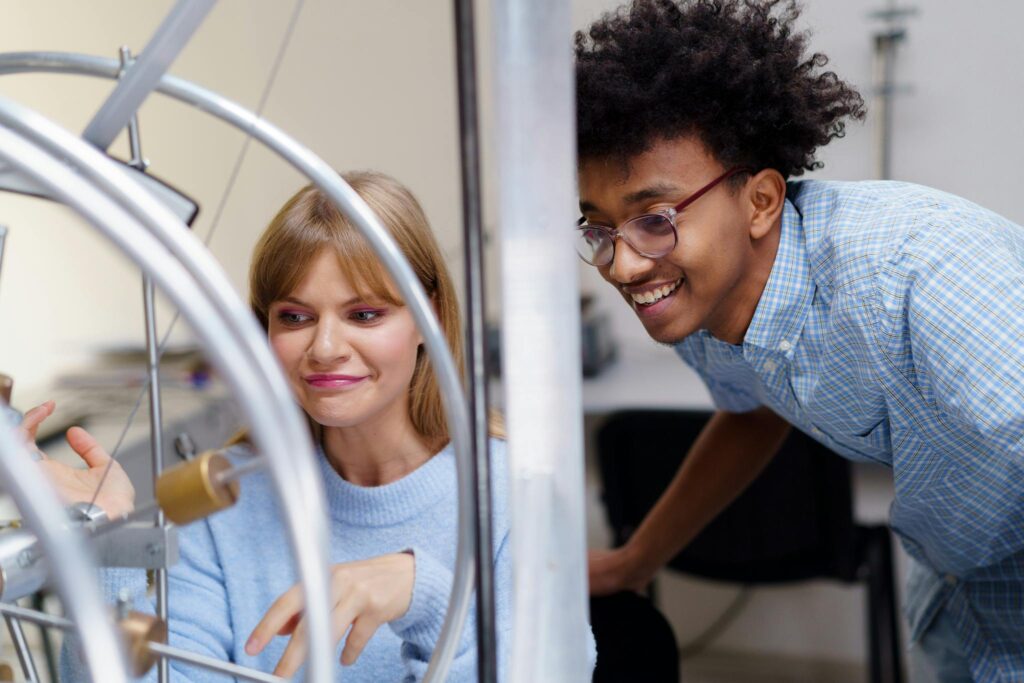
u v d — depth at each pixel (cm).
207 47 270
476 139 50
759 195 114
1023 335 98
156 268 41
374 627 80
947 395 103
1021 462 101
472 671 95
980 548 128
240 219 260
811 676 289
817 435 132
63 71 56
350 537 112
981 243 103
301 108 274
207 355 42
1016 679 136
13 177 53
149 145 262
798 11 120
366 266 99
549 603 56
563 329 54
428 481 112
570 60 52
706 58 104
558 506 55
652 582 288
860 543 239
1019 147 263
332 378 102
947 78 264
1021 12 257
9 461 37
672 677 135
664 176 107
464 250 51
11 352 259
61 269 258
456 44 49
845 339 112
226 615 109
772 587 296
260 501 112
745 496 235
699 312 114
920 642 152
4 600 57
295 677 106
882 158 269
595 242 112
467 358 52
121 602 53
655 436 237
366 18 268
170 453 197
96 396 226
